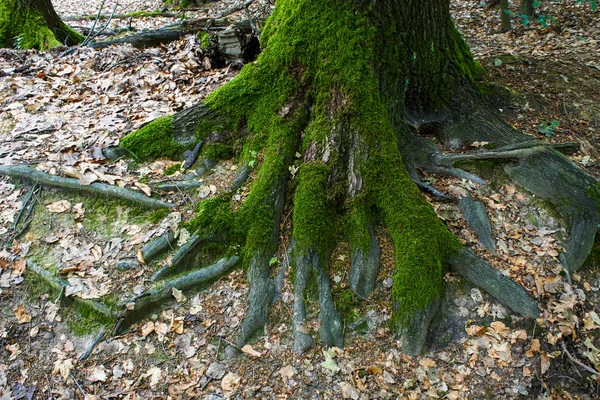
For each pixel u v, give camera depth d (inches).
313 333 149.3
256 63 192.5
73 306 156.9
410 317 149.2
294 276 157.9
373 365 144.8
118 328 151.5
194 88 239.9
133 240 167.9
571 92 235.9
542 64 261.7
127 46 296.4
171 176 185.5
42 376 144.2
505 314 155.5
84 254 165.6
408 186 167.3
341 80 174.1
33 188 184.4
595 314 161.5
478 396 141.9
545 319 155.3
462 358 147.9
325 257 160.4
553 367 149.3
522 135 197.9
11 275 162.9
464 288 159.2
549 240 173.0
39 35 322.3
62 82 249.6
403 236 159.3
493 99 220.5
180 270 163.0
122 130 205.5
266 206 167.6
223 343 148.9
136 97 235.6
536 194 181.9
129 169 189.5
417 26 187.0
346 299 154.9
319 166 170.1
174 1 577.0
